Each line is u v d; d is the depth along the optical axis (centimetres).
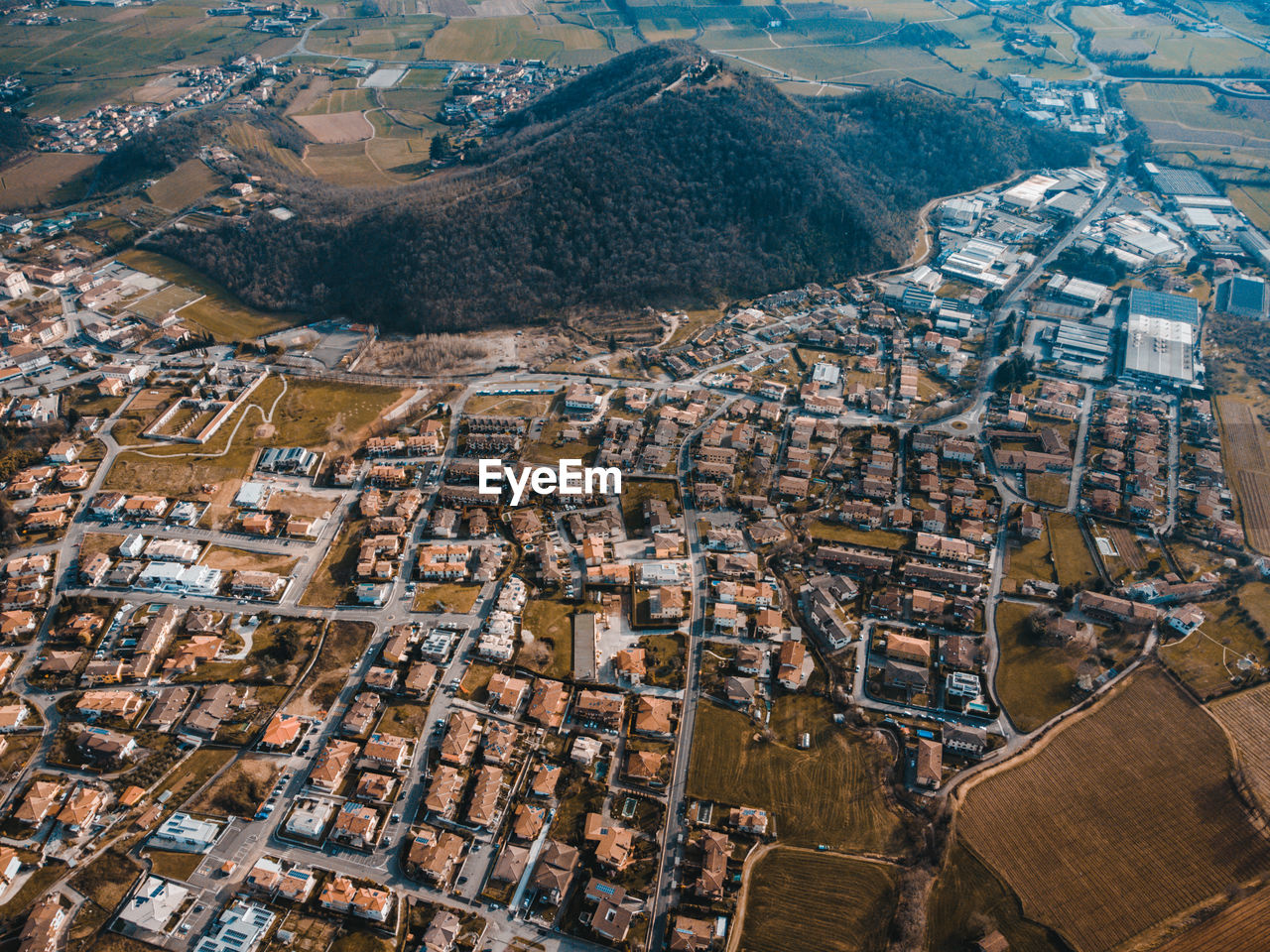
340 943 14012
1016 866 15038
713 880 14688
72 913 14388
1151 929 14125
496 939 14138
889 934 14175
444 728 17512
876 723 17762
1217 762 16762
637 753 16912
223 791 16225
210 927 14200
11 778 16512
